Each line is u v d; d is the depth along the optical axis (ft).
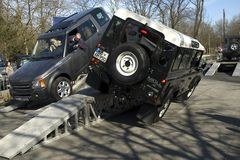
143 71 27.20
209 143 24.22
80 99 30.30
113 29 28.91
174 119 31.53
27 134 24.94
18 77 38.91
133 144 24.57
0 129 31.07
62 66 39.52
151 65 27.73
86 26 42.96
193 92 46.03
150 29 27.84
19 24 96.32
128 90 29.55
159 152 22.67
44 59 40.93
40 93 37.86
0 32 85.56
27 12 111.04
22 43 95.86
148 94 27.86
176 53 27.58
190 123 29.89
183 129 28.04
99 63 29.35
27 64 41.39
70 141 25.90
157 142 24.84
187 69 35.76
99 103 31.68
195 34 141.18
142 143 24.73
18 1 103.40
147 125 29.50
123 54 27.53
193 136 26.00
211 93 45.50
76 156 22.49
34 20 115.24
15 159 22.44
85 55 41.86
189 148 23.27
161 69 27.55
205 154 22.02
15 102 42.52
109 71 28.19
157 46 27.53
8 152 22.84
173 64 28.14
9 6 99.50
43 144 25.20
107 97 32.42
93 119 31.35
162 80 27.48
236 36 76.64
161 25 28.32
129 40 28.66
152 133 27.22
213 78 62.49
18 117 36.22
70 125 28.76
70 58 40.40
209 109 35.35
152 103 27.86
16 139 24.41
